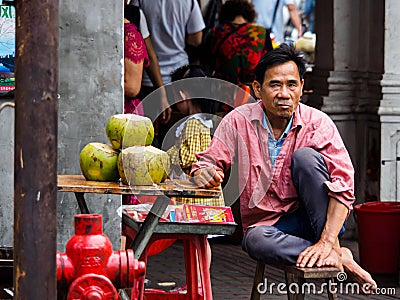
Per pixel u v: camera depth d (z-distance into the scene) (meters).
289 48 5.43
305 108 5.58
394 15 9.42
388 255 8.02
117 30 5.83
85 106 5.81
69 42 5.77
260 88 5.45
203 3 10.88
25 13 3.33
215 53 9.88
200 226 5.12
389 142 9.45
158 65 9.36
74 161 5.80
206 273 5.23
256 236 5.35
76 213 5.80
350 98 9.82
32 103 3.34
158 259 8.87
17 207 3.38
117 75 5.84
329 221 5.23
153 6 9.82
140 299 5.03
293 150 5.48
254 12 10.09
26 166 3.35
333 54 9.80
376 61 9.59
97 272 3.75
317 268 5.09
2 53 5.85
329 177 5.36
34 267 3.37
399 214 8.00
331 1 9.82
